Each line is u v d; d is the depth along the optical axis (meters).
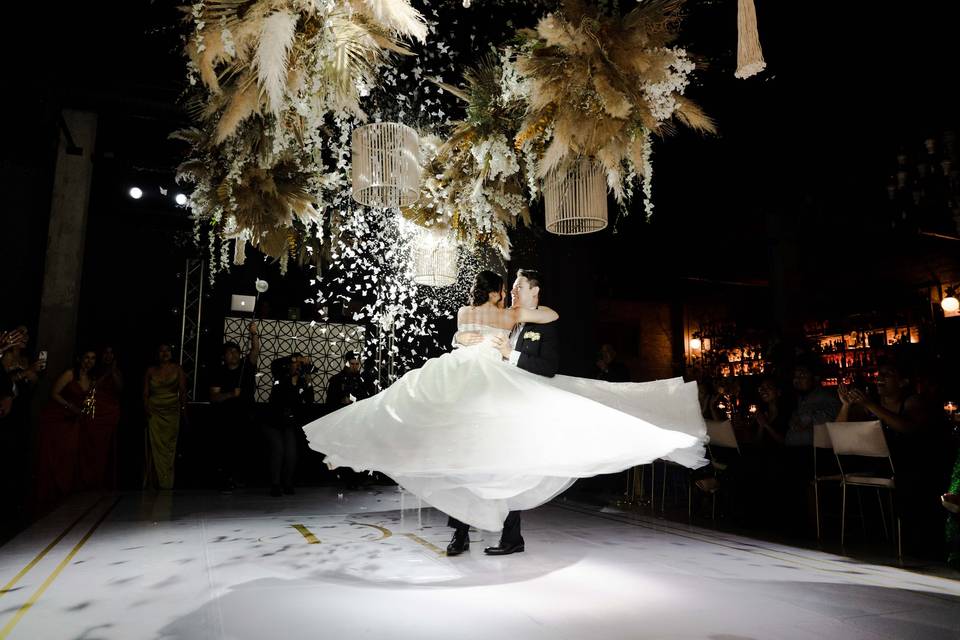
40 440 6.62
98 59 6.29
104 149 8.36
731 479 5.64
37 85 6.46
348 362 8.15
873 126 6.19
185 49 2.51
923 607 2.77
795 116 6.08
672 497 6.87
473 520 3.18
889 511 4.79
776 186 7.73
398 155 3.12
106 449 7.33
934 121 5.97
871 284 10.58
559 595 2.91
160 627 2.44
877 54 5.21
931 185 6.79
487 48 5.20
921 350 9.41
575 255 8.36
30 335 7.25
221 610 2.66
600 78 2.54
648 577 3.27
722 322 13.20
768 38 5.05
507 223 3.86
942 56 5.16
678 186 7.80
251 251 9.20
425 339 9.23
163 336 8.73
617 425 3.06
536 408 3.12
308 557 3.71
